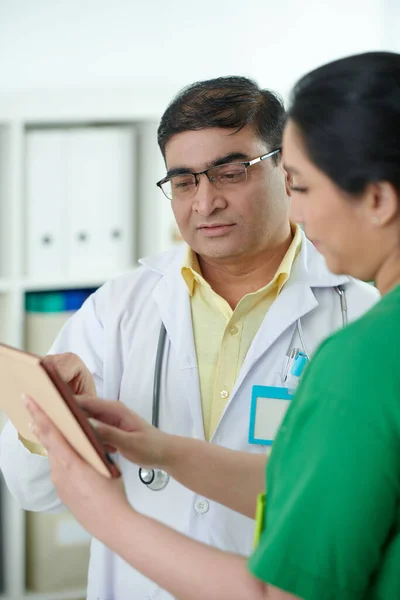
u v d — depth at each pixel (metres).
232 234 1.44
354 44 3.12
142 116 2.54
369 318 0.81
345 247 0.85
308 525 0.78
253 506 1.19
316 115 0.82
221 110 1.39
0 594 2.54
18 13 2.72
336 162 0.81
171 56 2.89
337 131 0.81
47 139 2.45
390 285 0.87
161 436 1.17
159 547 0.87
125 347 1.60
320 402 0.79
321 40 3.07
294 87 0.88
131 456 1.15
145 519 0.90
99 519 0.91
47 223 2.49
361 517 0.76
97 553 1.59
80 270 2.53
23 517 2.52
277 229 1.50
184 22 2.88
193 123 1.39
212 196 1.41
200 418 1.50
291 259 1.53
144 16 2.84
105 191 2.51
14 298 2.47
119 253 2.55
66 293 2.54
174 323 1.56
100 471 0.92
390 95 0.80
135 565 0.89
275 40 3.01
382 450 0.76
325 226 0.85
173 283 1.61
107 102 2.51
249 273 1.54
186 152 1.41
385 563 0.79
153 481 1.50
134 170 2.53
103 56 2.82
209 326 1.56
